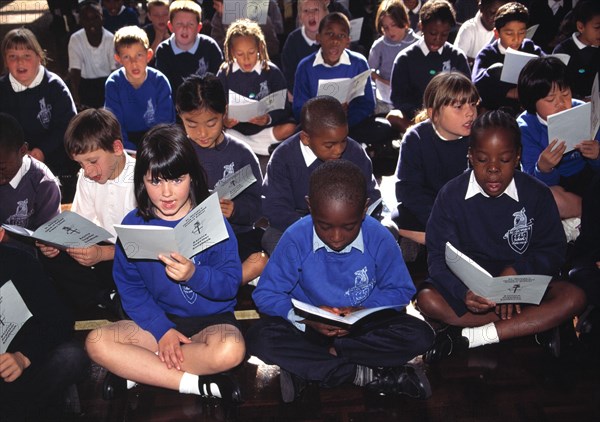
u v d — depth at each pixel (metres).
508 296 2.48
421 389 2.56
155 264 2.48
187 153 2.38
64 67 6.93
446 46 4.70
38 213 3.16
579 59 4.68
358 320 2.21
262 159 4.67
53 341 2.42
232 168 3.20
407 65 4.68
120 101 4.39
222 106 3.06
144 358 2.47
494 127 2.55
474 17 5.83
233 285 2.51
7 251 2.39
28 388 2.38
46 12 9.09
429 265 2.80
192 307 2.57
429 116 3.29
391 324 2.51
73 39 5.46
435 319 2.81
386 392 2.60
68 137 2.85
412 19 6.12
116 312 2.98
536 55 4.28
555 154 3.18
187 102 2.99
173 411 2.55
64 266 3.04
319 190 2.25
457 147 3.27
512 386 2.65
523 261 2.79
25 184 3.11
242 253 3.16
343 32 4.42
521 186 2.72
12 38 4.01
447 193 2.76
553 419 2.49
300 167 3.12
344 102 4.10
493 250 2.79
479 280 2.45
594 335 2.84
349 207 2.23
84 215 3.07
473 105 3.16
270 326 2.52
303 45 5.28
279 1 7.19
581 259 2.90
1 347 2.26
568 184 3.51
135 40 4.25
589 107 3.08
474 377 2.71
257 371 2.76
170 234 2.21
